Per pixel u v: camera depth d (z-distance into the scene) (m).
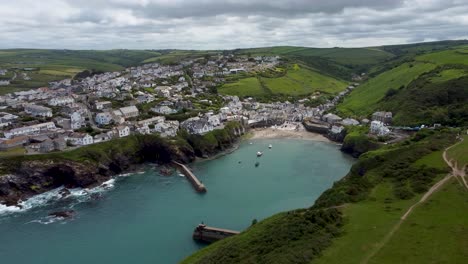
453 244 74.88
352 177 142.00
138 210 157.62
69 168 189.50
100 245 129.00
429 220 86.88
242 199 166.00
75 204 166.62
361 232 84.56
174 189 182.50
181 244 128.50
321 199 122.12
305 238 86.19
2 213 158.50
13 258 122.31
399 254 73.25
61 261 119.81
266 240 91.56
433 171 119.12
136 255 122.00
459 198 97.56
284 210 152.12
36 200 172.62
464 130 189.12
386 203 102.31
